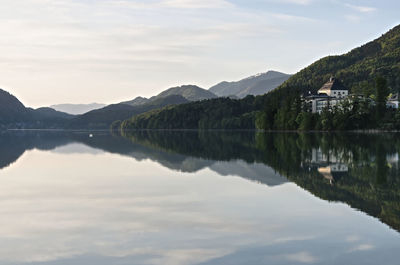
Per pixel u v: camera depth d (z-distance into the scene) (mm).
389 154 80250
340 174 53156
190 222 29359
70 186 44906
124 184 46031
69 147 112500
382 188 42844
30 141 153500
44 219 30578
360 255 22484
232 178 50125
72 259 22297
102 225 28812
